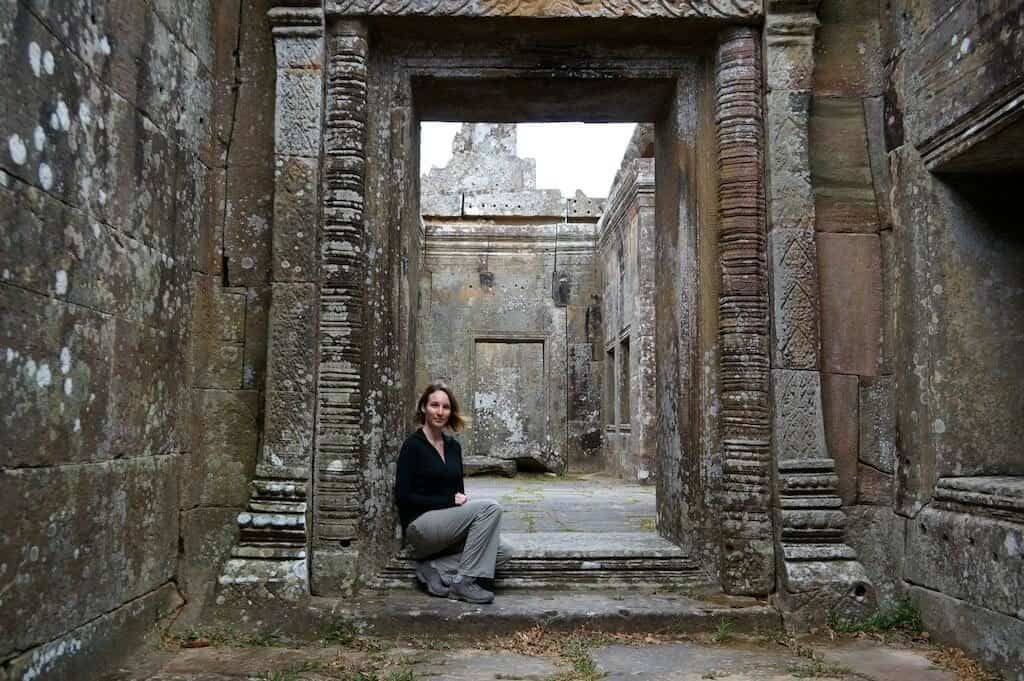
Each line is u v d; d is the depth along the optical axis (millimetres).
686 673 3336
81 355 3068
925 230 4027
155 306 3723
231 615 3883
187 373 4105
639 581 4305
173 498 3951
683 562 4352
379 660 3518
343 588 4066
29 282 2725
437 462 4301
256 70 4418
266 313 4289
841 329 4336
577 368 15094
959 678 3295
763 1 4328
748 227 4297
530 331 15031
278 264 4152
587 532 5754
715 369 4410
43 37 2814
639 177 11312
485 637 3871
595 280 15250
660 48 4574
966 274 3990
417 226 4973
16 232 2650
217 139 4379
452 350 14914
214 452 4219
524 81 4598
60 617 2928
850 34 4512
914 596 4043
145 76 3598
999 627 3375
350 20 4312
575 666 3414
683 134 4598
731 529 4207
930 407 3965
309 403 4102
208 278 4289
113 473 3332
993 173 4027
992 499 3498
